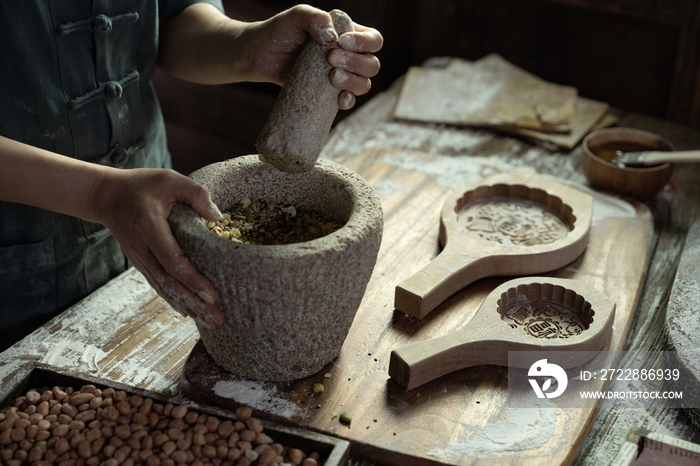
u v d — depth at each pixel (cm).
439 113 192
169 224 93
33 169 94
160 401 96
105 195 95
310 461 87
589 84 230
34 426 90
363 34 94
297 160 95
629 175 150
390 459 92
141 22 126
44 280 123
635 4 205
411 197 153
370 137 183
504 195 151
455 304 121
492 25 240
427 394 100
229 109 330
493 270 126
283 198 115
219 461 87
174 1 136
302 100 94
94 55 118
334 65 94
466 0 240
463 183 158
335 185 109
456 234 132
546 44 231
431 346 102
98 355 107
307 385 102
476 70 214
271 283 88
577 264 131
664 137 185
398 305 118
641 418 101
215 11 136
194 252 89
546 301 118
